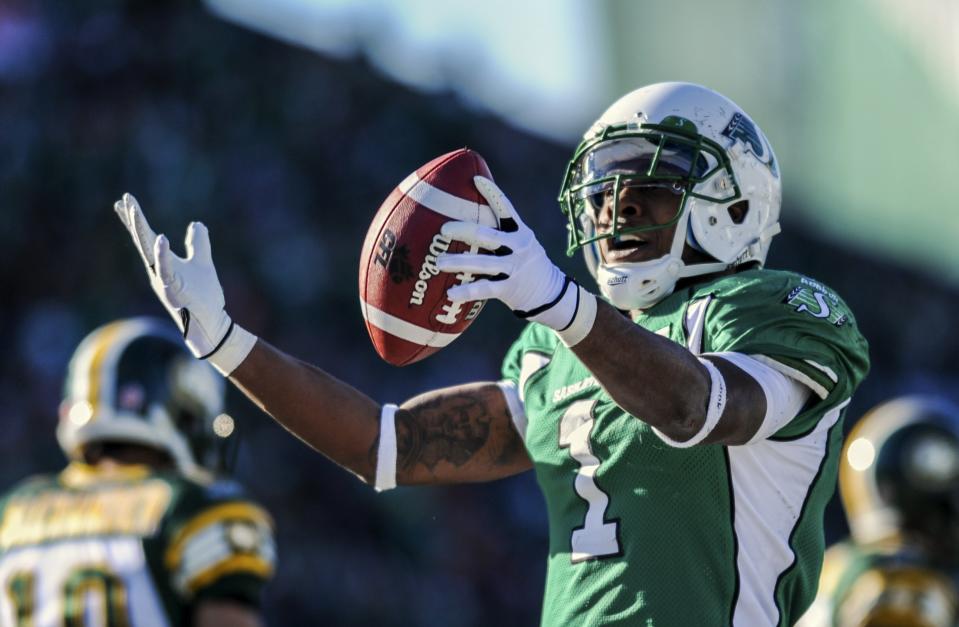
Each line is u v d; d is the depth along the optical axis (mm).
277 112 35906
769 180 9664
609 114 9453
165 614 12539
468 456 9750
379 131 38688
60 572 12727
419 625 29484
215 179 33125
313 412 9398
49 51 33000
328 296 33469
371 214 36406
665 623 8438
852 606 16641
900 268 54625
